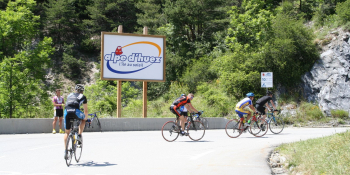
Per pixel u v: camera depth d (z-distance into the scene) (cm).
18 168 712
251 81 2253
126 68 1883
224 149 1012
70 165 752
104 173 667
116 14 5000
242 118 1373
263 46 2431
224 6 3656
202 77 2823
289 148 909
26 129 1530
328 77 2214
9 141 1207
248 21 2864
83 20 4775
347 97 2108
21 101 2391
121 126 1706
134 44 1902
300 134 1435
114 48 1872
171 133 1232
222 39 3319
